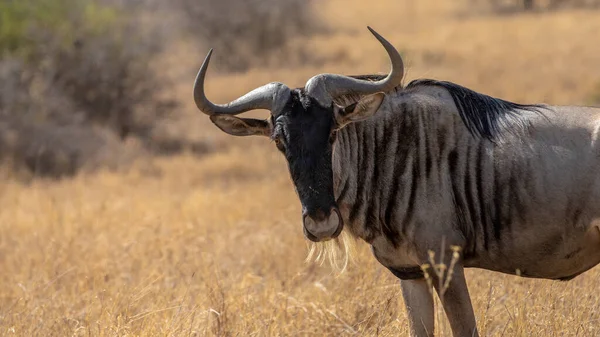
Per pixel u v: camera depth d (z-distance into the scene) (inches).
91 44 3344.0
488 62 3964.1
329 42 4985.2
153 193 2160.4
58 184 2501.2
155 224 1498.5
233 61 4800.7
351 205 820.6
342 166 810.8
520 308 861.8
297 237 1272.1
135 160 2856.8
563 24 4751.5
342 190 815.1
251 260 1259.8
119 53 3361.2
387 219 808.9
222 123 803.4
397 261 829.8
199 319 924.0
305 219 744.3
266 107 784.9
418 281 839.1
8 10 3363.7
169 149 3166.8
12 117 2925.7
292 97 776.3
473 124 802.8
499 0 5925.2
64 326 950.4
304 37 5157.5
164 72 3772.1
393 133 809.5
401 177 802.2
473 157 794.2
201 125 3521.2
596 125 779.4
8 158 2851.9
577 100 3142.2
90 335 884.0
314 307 936.9
